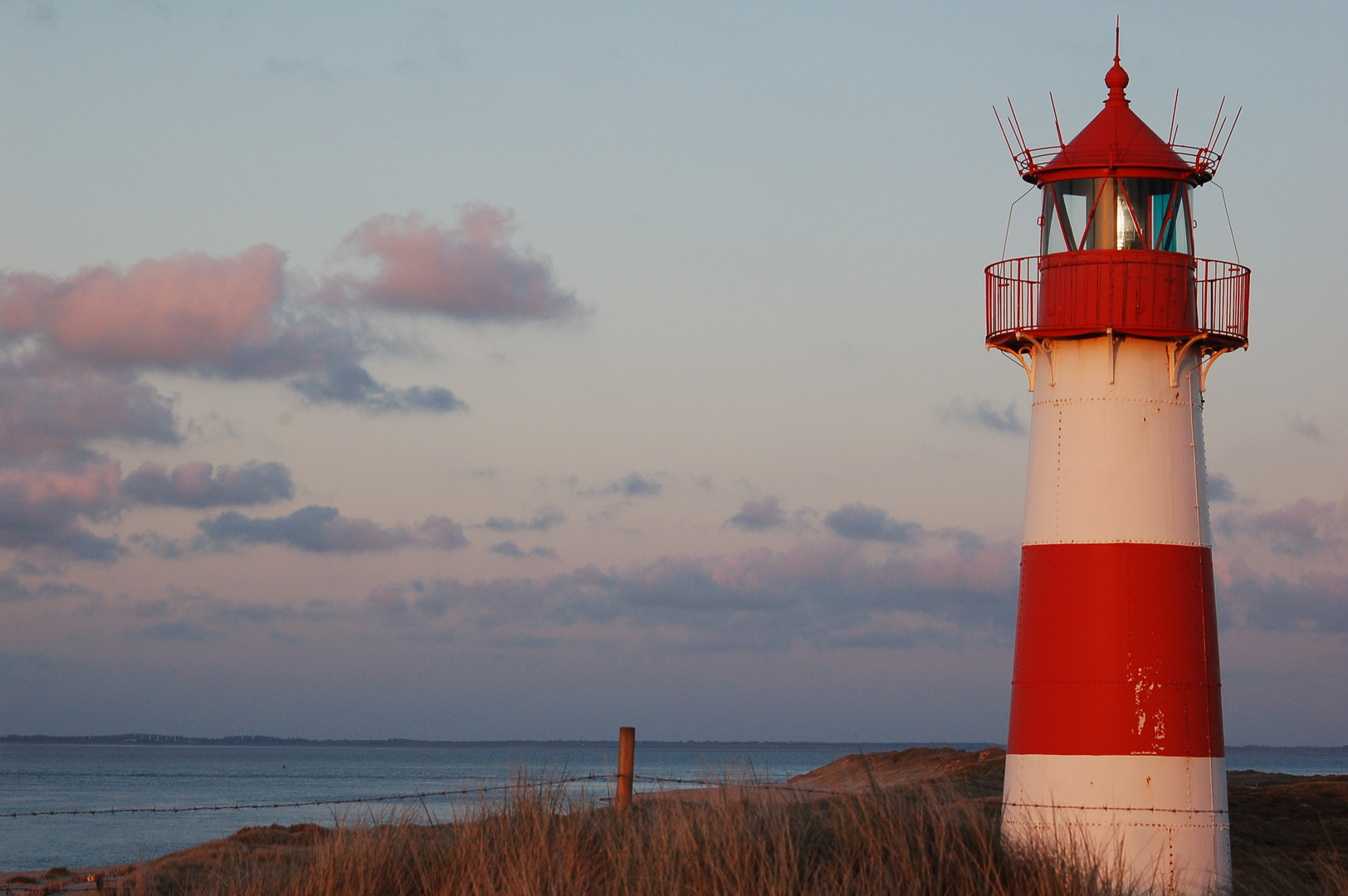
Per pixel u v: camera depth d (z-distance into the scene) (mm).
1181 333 16922
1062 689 16688
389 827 12969
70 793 125438
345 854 12094
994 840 11133
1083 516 16891
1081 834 14531
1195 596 16750
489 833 12336
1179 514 16859
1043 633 16984
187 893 13062
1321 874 14000
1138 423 16953
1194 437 17188
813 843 11234
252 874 12750
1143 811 16172
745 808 11859
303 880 11945
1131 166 17266
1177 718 16344
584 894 10836
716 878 10484
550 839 12188
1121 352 17062
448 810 15609
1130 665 16438
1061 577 16938
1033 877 10641
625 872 10938
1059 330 17078
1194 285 17328
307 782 160000
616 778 13633
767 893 10266
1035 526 17391
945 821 11242
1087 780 16344
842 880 10453
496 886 11281
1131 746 16281
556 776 13977
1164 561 16688
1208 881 15945
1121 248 17297
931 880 10406
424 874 11641
